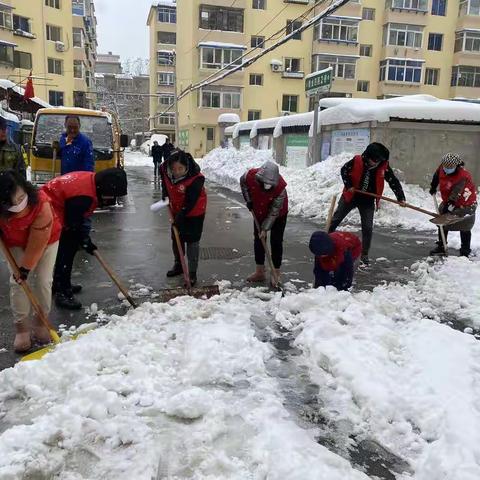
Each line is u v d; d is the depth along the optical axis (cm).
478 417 261
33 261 328
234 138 2280
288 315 409
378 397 281
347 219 923
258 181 487
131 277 538
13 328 394
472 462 227
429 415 267
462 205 627
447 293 482
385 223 909
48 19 3375
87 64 4738
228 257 643
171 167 478
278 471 219
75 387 274
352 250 449
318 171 1153
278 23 3500
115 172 410
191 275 514
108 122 1053
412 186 1069
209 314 398
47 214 327
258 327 390
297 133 1545
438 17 3650
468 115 1103
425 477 228
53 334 339
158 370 303
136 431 244
